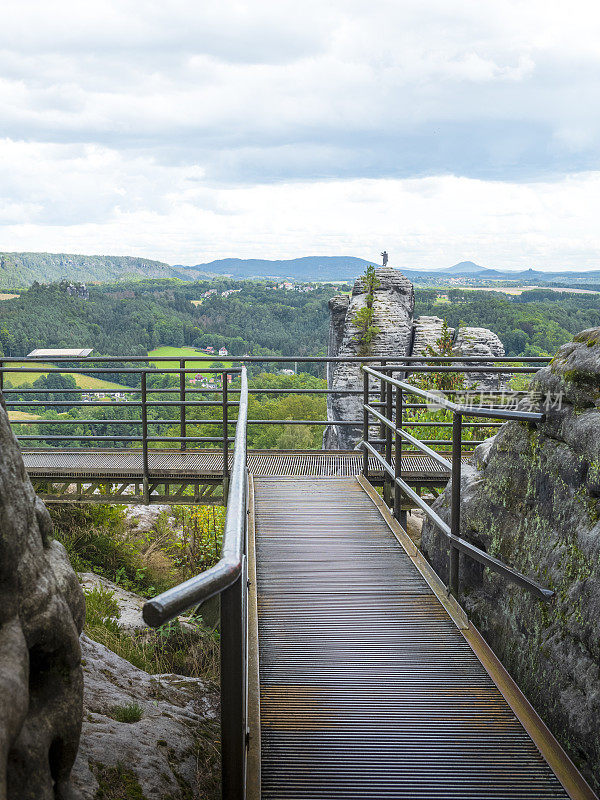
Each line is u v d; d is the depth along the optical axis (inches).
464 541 141.6
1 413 58.6
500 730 102.9
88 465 303.1
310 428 2220.7
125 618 208.1
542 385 128.0
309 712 107.1
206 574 61.4
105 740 89.3
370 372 251.4
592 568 99.4
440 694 113.0
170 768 90.6
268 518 215.3
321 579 164.2
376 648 129.5
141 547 339.3
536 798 87.9
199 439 287.1
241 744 71.9
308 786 89.2
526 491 128.0
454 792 88.4
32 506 60.8
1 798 43.4
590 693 93.4
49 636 56.9
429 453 159.8
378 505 227.0
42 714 55.8
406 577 165.9
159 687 130.6
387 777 91.2
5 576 52.7
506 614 125.6
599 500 104.6
